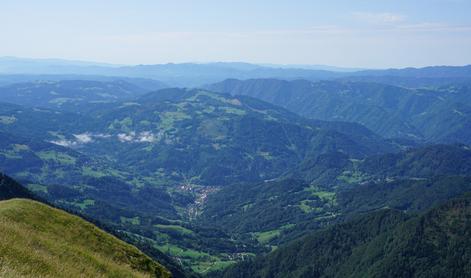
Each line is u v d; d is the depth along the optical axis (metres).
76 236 56.00
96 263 47.28
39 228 53.16
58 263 37.81
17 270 31.09
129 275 49.59
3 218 49.75
